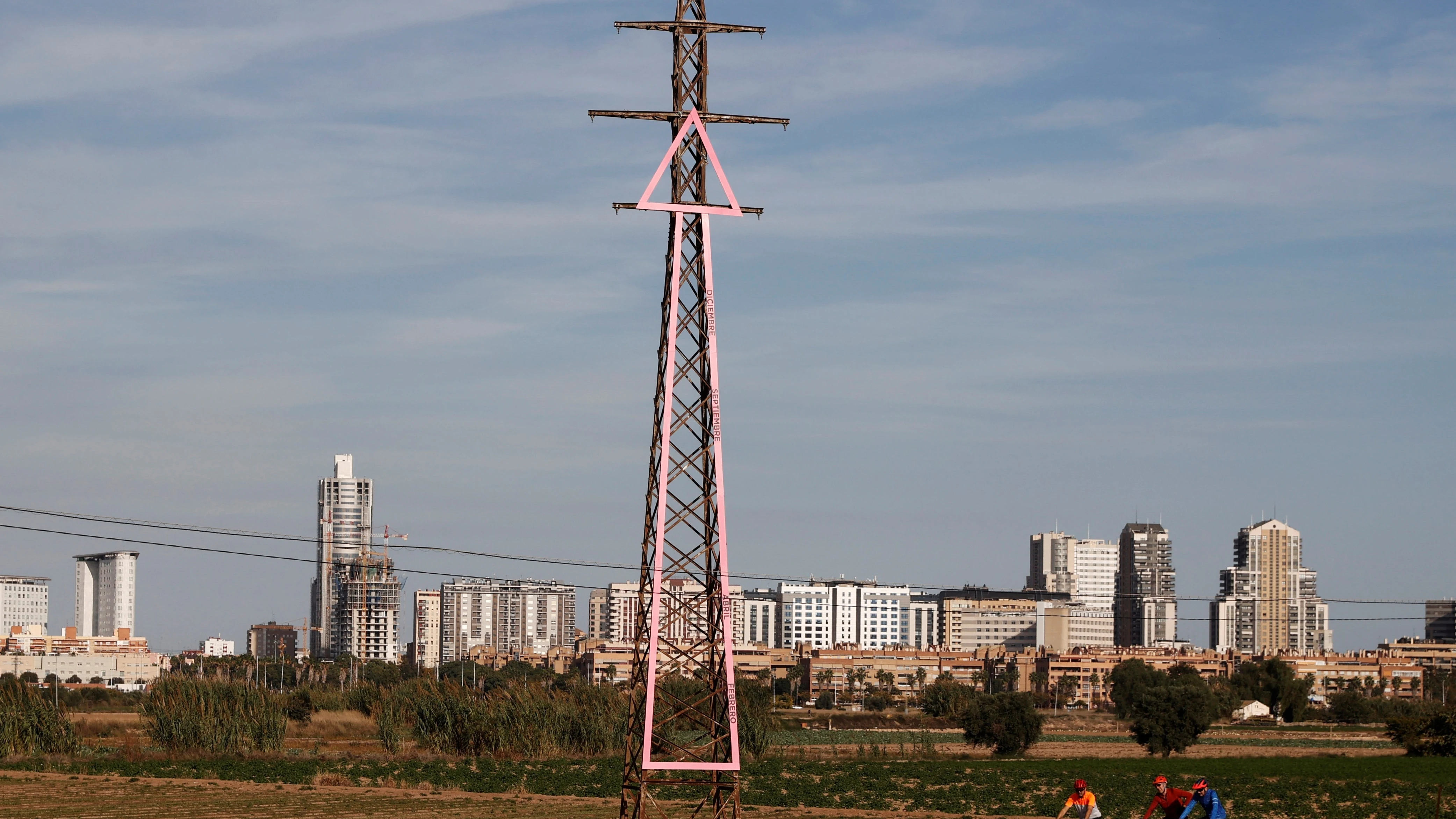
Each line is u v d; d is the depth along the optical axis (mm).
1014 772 112812
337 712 175125
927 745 160875
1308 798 94250
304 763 111250
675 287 60812
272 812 81188
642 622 62125
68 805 84250
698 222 61438
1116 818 81625
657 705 91938
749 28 63000
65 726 120000
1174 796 52188
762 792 94000
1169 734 153000
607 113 61156
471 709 129000
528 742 124938
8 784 96062
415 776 102062
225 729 121312
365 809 83000
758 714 146375
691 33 62781
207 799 88125
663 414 59969
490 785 97375
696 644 69062
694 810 79062
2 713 116312
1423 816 84625
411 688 137000
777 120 63062
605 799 90000
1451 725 151500
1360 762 133375
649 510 60812
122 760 113625
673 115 62062
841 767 116375
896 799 91688
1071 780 104625
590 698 134750
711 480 60375
